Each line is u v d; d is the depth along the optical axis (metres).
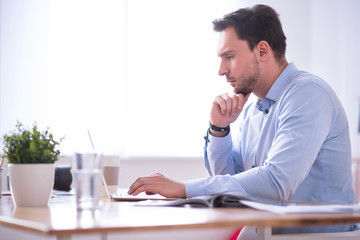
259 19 1.72
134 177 3.72
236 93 1.82
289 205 1.08
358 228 1.61
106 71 3.68
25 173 1.22
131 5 3.79
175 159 3.87
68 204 1.29
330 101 1.59
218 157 1.89
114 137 3.68
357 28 4.72
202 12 4.04
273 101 1.74
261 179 1.40
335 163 1.63
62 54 3.54
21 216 0.96
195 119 3.96
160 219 0.88
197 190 1.37
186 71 3.95
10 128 3.35
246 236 1.61
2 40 3.36
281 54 1.76
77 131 3.55
